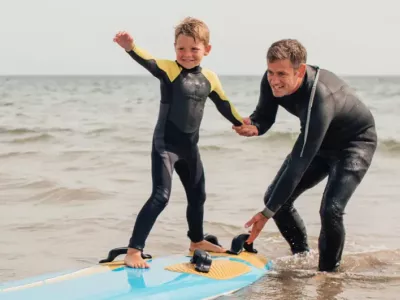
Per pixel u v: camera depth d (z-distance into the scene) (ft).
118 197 29.86
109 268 15.60
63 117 86.89
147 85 357.41
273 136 53.93
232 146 49.83
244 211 26.78
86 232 23.32
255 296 15.52
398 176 36.19
